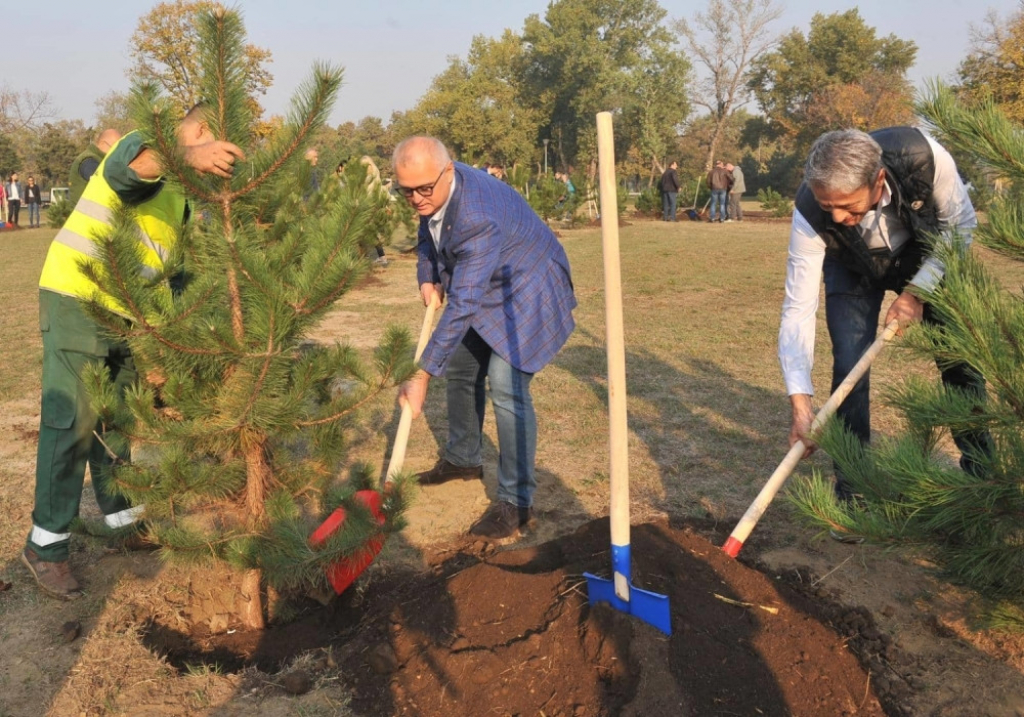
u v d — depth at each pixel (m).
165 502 2.70
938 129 2.19
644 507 3.82
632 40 67.00
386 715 2.41
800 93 65.69
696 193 24.06
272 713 2.42
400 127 72.44
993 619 2.37
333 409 2.79
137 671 2.60
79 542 3.49
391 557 3.39
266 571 2.76
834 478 4.09
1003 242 2.01
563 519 3.74
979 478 2.07
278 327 2.47
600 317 8.43
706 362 6.47
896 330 2.79
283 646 2.86
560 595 2.70
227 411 2.60
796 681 2.43
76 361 2.91
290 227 2.89
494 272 3.36
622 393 2.36
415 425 5.06
